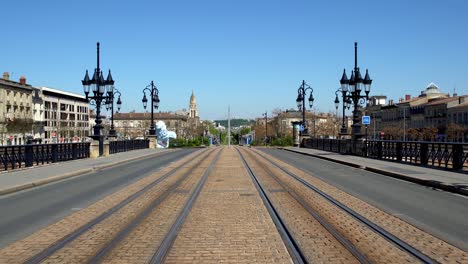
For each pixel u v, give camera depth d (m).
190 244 8.17
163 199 13.57
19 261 7.12
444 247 7.80
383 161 26.94
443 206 12.05
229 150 53.12
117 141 39.47
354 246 7.93
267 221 10.22
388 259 7.12
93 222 10.13
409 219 10.30
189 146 75.12
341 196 13.95
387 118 107.69
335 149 39.84
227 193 14.86
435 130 81.69
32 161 22.72
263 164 27.88
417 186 16.41
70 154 28.11
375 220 10.20
